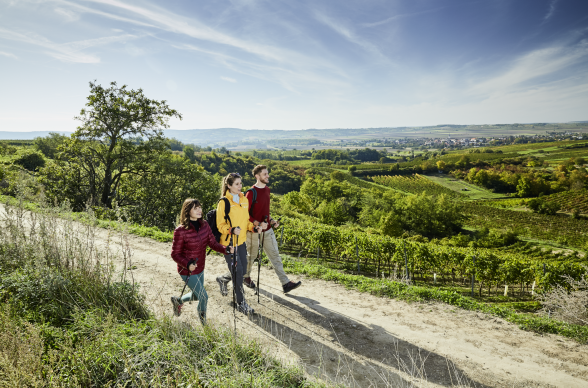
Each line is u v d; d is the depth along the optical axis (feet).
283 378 9.02
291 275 20.79
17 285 12.41
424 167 542.16
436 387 9.78
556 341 13.42
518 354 12.14
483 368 11.01
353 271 48.98
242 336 10.82
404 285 19.30
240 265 13.84
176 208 62.34
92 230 15.83
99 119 63.05
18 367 7.62
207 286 17.48
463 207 319.68
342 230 57.11
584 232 239.91
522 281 46.98
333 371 10.26
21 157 132.57
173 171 67.97
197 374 8.30
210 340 10.16
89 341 9.52
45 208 16.17
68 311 11.34
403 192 435.12
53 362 8.28
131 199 68.69
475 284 56.24
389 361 11.12
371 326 13.91
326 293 17.84
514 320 15.25
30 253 14.94
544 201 310.04
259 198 15.28
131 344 9.54
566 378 10.62
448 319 15.17
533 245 197.16
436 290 18.67
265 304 15.56
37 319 10.89
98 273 13.58
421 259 50.42
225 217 13.33
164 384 8.08
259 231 15.15
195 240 11.65
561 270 42.83
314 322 13.91
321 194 293.43
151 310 12.82
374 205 256.11
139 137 66.85
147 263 21.26
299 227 56.24
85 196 62.69
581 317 19.51
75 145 63.10
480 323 14.90
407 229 246.27
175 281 17.83
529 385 10.12
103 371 8.64
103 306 11.64
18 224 16.52
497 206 343.05
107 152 63.72
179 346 9.47
